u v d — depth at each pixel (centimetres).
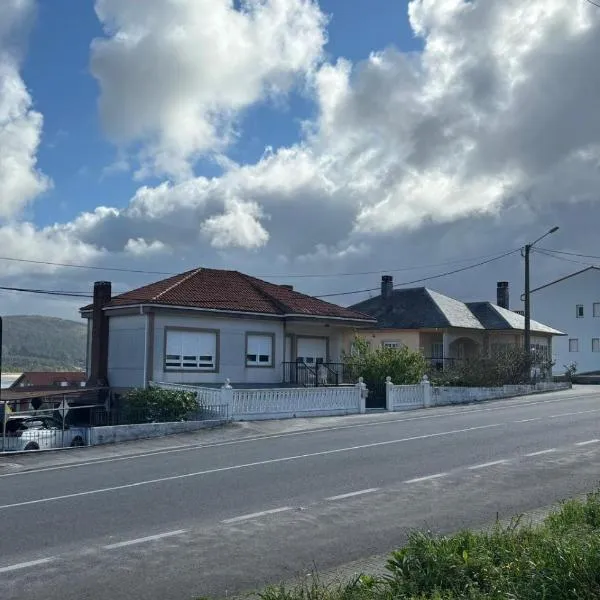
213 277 3459
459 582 620
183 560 849
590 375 5800
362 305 4947
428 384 3116
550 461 1487
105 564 837
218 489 1295
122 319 3089
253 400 2542
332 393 2752
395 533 952
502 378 3797
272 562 836
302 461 1599
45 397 2916
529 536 742
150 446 2023
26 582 773
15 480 1520
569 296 6981
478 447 1720
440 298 4825
